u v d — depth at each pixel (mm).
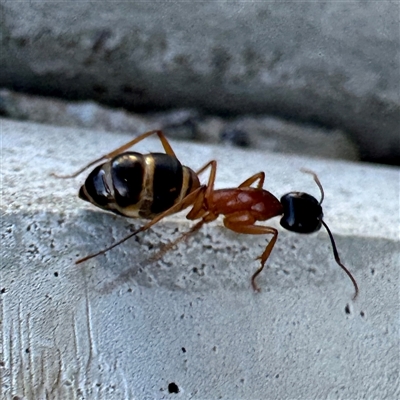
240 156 48
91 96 49
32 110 48
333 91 49
